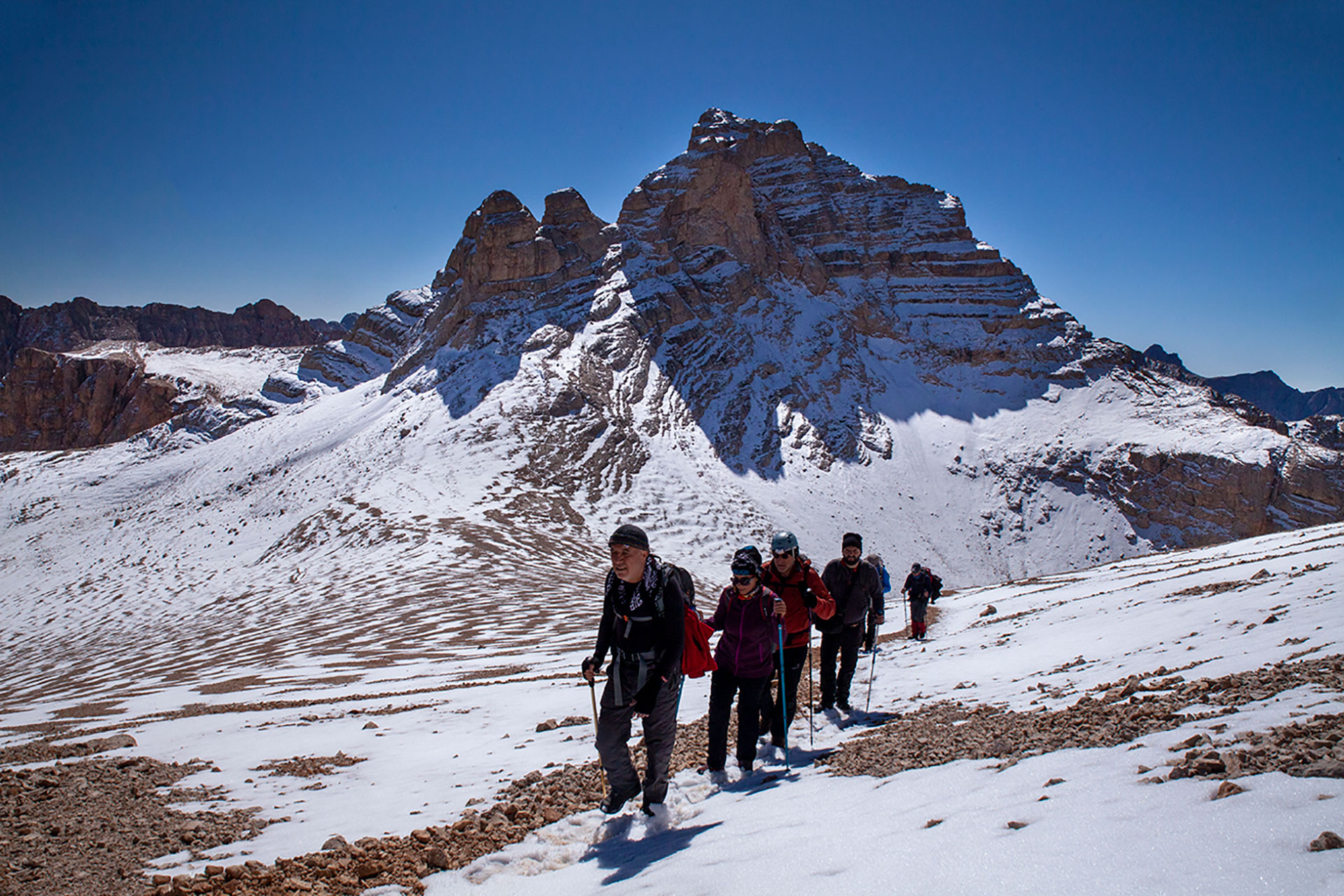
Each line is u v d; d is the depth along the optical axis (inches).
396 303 6195.9
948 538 3518.7
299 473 3304.6
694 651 230.5
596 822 223.0
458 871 189.2
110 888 190.1
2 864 206.4
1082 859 111.9
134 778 311.9
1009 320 4906.5
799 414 3951.8
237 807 271.1
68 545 3186.5
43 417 6850.4
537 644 1146.7
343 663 1087.0
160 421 6545.3
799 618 318.3
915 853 130.1
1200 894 93.7
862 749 272.4
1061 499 3745.1
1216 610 456.4
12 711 868.6
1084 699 279.6
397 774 326.6
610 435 3326.8
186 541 2869.1
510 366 3718.0
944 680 451.2
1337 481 3725.4
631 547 218.7
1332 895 84.4
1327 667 227.6
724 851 161.8
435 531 2336.4
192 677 1120.8
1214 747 161.3
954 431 4180.6
